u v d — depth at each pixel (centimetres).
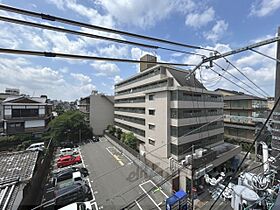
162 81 2073
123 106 3231
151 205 1227
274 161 768
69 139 3100
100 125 3981
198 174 1381
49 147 2389
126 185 1534
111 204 1262
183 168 1464
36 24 243
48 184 1614
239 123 2797
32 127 3025
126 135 2672
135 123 2694
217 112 2298
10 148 2600
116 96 3694
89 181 1628
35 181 1322
